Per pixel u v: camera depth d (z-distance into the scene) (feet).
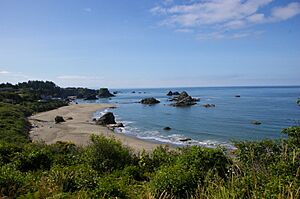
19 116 170.40
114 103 357.00
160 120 189.88
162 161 50.42
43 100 325.42
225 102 317.01
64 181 32.76
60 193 28.14
